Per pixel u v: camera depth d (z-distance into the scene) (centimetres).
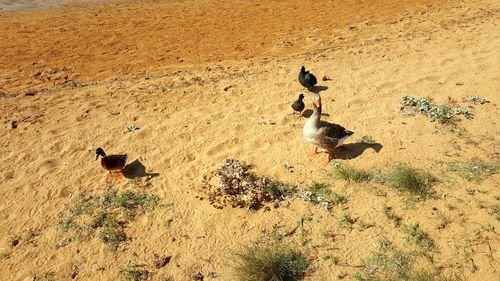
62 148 1061
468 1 2192
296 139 1056
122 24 2041
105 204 899
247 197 865
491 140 1009
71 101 1262
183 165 996
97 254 797
